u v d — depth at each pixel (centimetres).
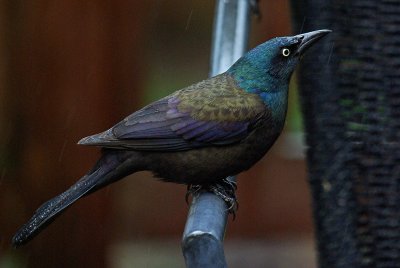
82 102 1228
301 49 858
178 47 1795
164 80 1783
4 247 1228
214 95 846
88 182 820
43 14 1213
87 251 1252
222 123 831
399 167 874
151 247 1555
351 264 870
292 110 1528
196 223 549
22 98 1217
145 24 1390
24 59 1216
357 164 875
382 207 875
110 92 1240
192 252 534
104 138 829
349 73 877
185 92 853
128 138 825
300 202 1555
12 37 1212
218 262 531
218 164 834
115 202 1267
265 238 1564
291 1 926
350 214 873
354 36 877
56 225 1242
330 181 877
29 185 1222
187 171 833
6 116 1216
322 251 902
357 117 877
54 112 1222
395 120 874
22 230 784
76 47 1224
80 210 1250
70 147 1225
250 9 891
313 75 885
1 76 1214
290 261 1566
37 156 1221
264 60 852
